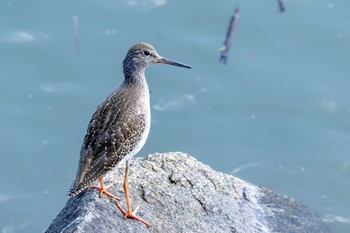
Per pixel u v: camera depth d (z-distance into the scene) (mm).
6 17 19750
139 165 13086
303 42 19656
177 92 18484
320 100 18516
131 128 11820
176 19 19828
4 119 17734
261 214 13062
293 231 13148
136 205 12133
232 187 13273
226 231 12219
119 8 20000
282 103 18453
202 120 17984
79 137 17547
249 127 17984
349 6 20281
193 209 12391
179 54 19016
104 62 18859
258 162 17266
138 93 12328
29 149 17266
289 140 17812
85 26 19531
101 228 11508
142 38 19281
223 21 19859
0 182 16641
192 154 17266
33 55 18953
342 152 17547
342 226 15742
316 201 16469
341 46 19609
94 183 12438
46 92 18281
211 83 18688
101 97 18172
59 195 16438
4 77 18484
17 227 15711
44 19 19703
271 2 20219
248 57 19219
